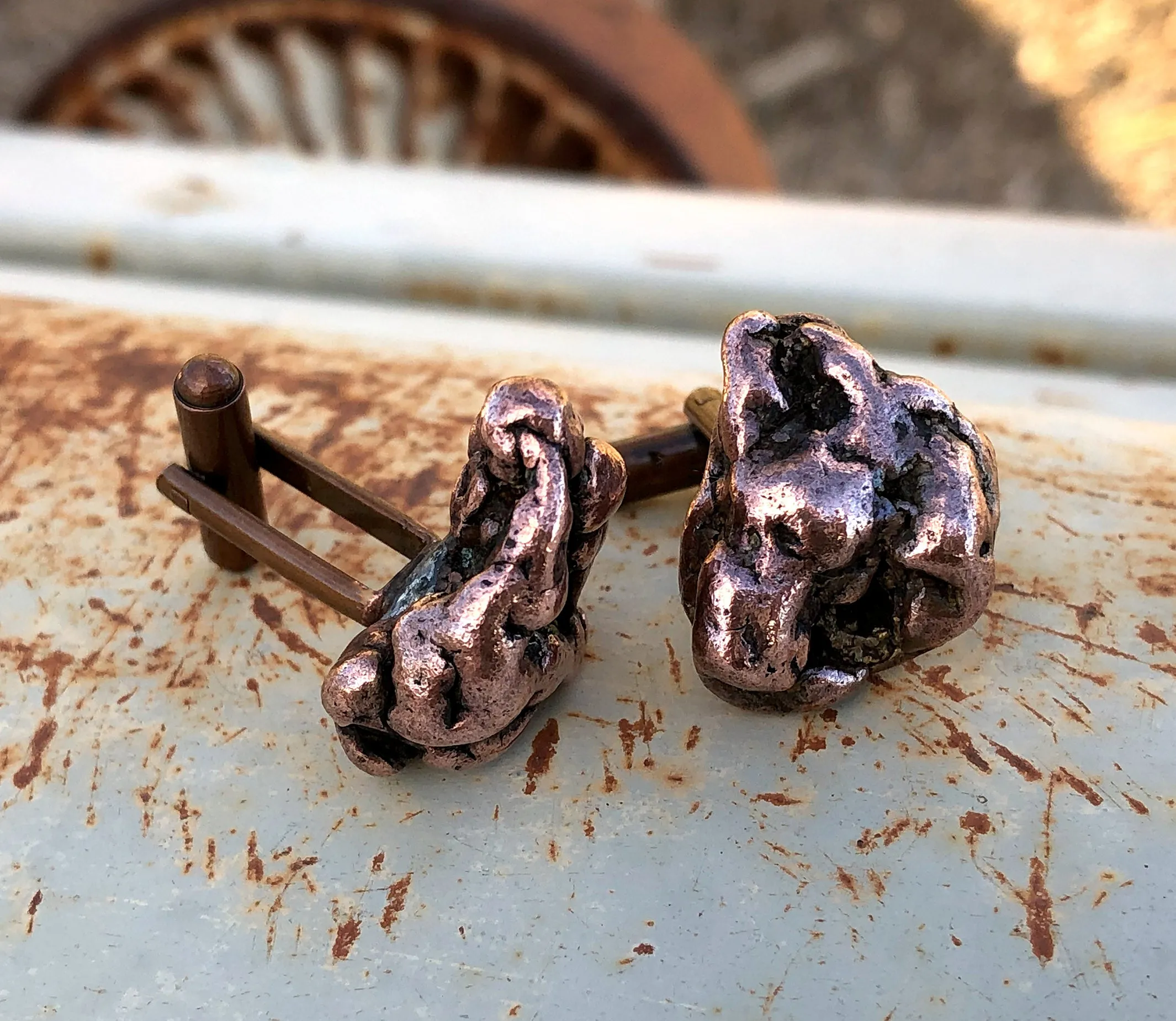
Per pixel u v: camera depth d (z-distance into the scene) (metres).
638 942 0.06
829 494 0.06
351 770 0.06
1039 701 0.07
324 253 0.10
